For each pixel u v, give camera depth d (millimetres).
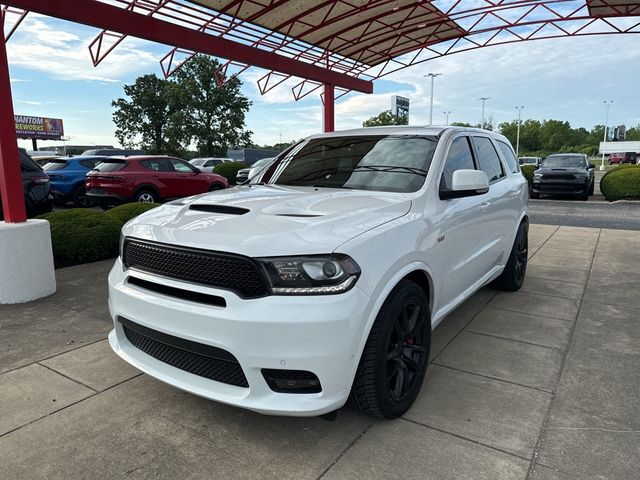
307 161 4090
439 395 3016
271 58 10609
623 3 11195
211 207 2891
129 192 12102
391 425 2688
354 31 12164
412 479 2240
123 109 63281
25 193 8047
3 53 4695
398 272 2598
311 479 2248
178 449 2486
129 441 2559
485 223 4066
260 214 2658
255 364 2238
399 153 3672
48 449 2492
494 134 5125
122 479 2262
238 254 2271
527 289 5391
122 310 2746
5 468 2340
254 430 2656
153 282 2570
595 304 4824
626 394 3018
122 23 7344
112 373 3348
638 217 11578
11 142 4852
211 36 9070
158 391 3100
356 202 2928
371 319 2387
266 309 2211
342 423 2717
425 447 2480
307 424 2705
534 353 3643
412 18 11930
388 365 2650
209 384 2463
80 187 13703
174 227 2611
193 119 57812
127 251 2807
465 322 4316
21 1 5844
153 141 64500
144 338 2801
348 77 13141
